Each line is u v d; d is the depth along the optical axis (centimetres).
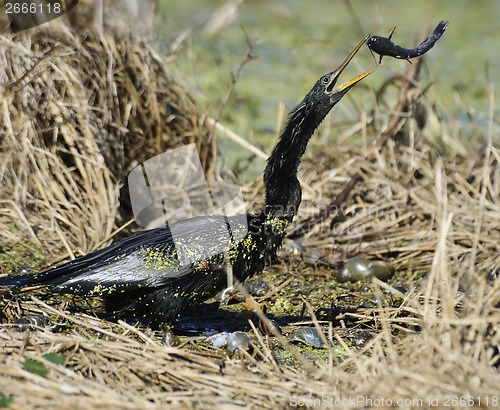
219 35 2127
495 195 1261
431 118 1480
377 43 949
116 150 1262
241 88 1762
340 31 2183
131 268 872
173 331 939
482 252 1149
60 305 958
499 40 2177
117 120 1277
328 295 1082
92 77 1275
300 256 1209
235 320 992
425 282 969
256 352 841
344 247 1227
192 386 740
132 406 676
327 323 973
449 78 1872
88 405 675
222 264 893
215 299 1054
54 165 1209
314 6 2484
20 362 752
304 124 939
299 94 1770
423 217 1272
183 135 1361
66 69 1229
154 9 1563
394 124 1389
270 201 940
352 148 1428
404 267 1185
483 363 688
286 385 741
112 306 910
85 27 1312
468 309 749
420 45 948
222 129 1365
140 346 797
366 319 958
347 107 1631
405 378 697
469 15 2431
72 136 1215
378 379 698
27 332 816
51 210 1180
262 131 1579
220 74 1805
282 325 966
